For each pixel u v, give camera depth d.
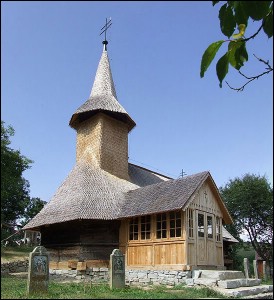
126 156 31.81
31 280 14.48
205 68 2.90
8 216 49.00
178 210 19.94
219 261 22.41
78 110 31.14
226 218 23.86
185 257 19.58
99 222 23.41
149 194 23.55
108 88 33.28
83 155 30.75
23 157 37.94
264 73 3.27
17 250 39.25
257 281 19.42
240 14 2.76
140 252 21.86
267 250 44.94
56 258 23.89
